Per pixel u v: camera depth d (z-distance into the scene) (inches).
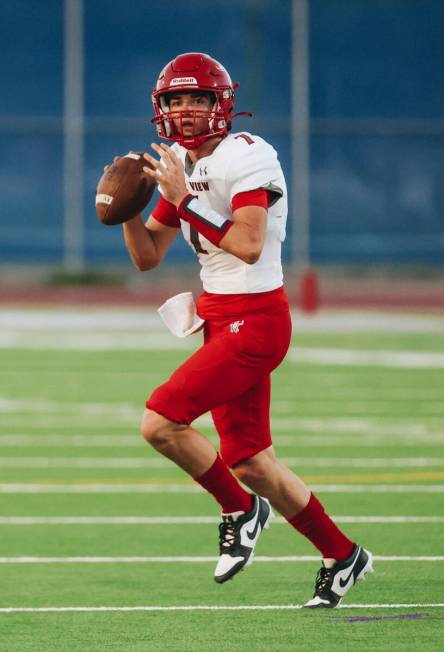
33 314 3368.6
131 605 797.9
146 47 4298.7
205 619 762.8
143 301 3816.4
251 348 724.7
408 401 1802.4
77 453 1390.3
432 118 4397.1
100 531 1018.7
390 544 962.1
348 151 4377.5
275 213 736.3
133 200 745.6
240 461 741.9
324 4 4347.9
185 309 757.3
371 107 4377.5
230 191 723.4
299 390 1915.6
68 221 4286.4
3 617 768.9
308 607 780.0
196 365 721.6
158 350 2484.0
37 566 904.3
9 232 4291.3
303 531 761.0
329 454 1373.0
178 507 1116.5
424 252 4409.5
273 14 4340.6
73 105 4274.1
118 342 2647.6
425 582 847.1
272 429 1551.4
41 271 4291.3
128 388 1934.1
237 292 731.4
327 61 4357.8
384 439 1473.9
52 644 709.3
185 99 730.8
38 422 1610.5
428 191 4409.5
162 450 724.7
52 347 2541.8
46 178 4291.3
